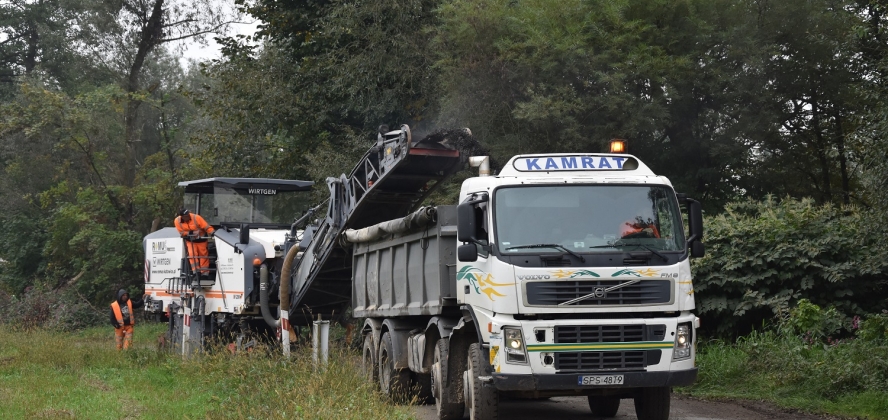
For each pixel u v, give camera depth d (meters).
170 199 82.88
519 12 46.88
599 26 44.97
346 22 56.41
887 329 29.02
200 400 27.23
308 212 39.84
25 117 85.56
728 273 35.62
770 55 45.28
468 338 25.30
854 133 31.64
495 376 21.58
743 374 31.56
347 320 40.97
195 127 97.44
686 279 22.05
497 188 22.58
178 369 35.47
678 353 21.66
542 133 45.59
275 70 64.50
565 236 22.09
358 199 33.91
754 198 47.50
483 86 47.25
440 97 52.62
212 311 42.34
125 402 26.69
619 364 21.44
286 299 36.75
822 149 47.16
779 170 48.62
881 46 33.28
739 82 45.16
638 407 24.56
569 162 23.45
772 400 28.11
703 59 45.16
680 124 46.97
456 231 25.17
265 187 44.25
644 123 44.16
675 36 44.91
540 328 21.31
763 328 34.62
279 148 66.31
